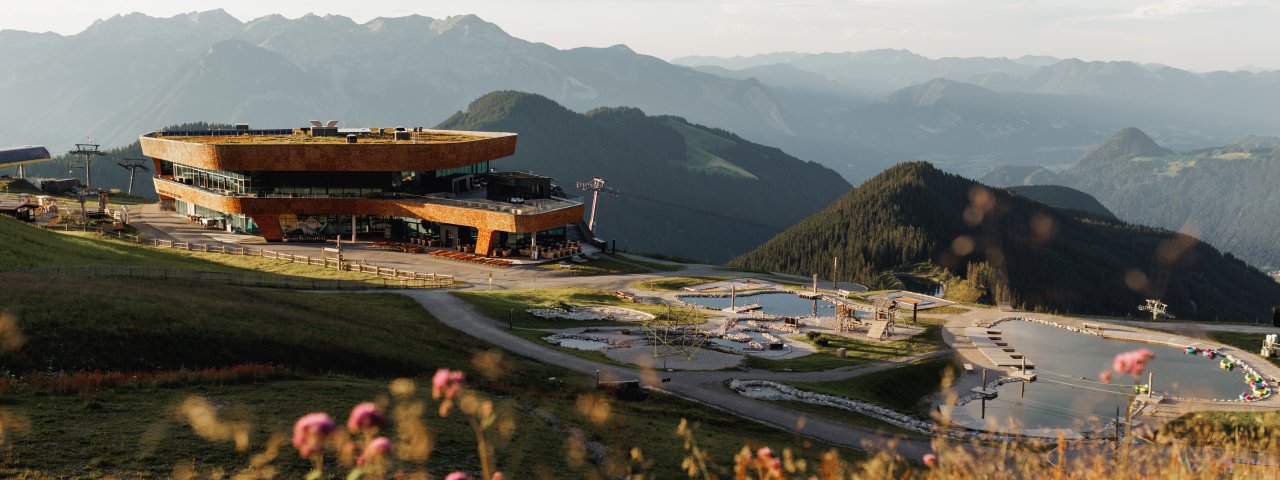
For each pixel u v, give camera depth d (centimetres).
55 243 8250
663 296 9469
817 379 6162
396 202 11775
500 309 7712
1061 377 6788
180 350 4172
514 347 6253
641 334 7269
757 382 5762
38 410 2767
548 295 8700
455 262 10719
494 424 3119
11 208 10619
